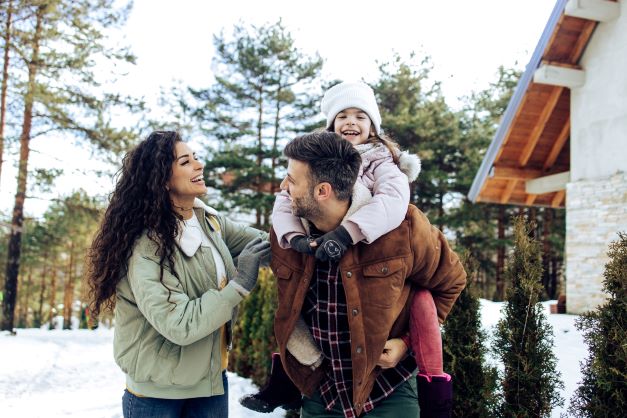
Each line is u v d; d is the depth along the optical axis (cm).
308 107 2123
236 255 275
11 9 1319
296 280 192
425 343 185
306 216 184
